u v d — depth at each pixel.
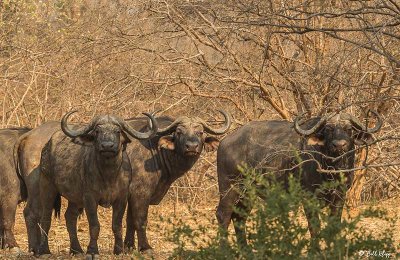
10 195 40.16
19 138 40.09
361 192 51.88
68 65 53.62
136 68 52.41
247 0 43.78
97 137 36.28
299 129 36.09
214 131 40.47
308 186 36.91
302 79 49.72
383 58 44.91
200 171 53.25
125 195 37.94
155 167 39.94
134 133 37.44
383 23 35.50
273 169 37.75
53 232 45.81
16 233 46.31
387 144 47.62
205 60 50.00
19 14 60.16
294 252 24.22
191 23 51.66
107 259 37.12
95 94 52.28
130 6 52.59
